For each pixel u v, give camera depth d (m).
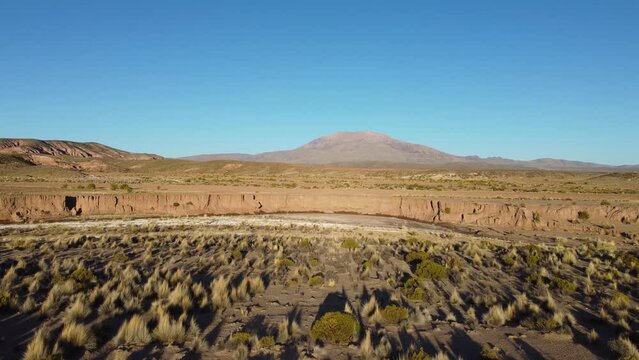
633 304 16.05
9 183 65.94
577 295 17.53
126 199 52.53
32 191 52.62
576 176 124.81
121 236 31.97
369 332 12.20
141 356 10.84
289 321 14.07
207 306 15.02
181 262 23.09
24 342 11.30
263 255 25.36
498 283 19.73
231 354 11.23
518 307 15.22
